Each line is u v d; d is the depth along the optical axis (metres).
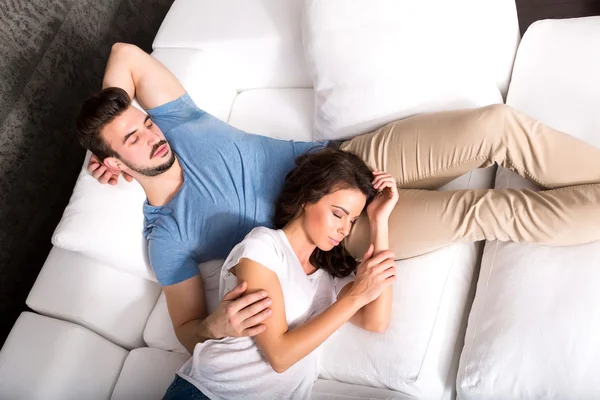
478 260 1.38
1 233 1.70
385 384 1.22
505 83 1.57
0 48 1.64
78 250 1.40
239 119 1.72
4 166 1.69
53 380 1.27
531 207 1.17
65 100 1.88
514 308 1.14
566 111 1.36
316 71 1.51
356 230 1.36
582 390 1.03
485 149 1.26
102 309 1.41
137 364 1.38
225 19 1.76
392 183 1.28
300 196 1.27
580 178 1.19
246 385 1.19
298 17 1.67
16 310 1.77
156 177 1.39
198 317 1.36
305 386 1.25
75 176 1.94
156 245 1.39
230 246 1.43
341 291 1.32
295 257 1.27
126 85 1.51
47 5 1.78
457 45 1.39
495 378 1.10
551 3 1.97
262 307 1.12
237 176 1.42
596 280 1.10
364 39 1.44
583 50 1.41
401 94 1.42
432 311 1.23
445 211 1.25
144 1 2.22
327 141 1.55
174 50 1.74
